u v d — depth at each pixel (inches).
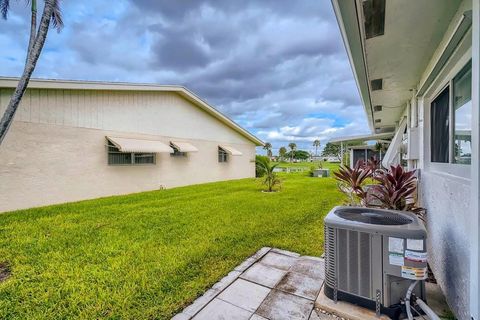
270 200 402.3
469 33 101.7
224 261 172.1
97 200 406.3
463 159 117.3
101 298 128.1
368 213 125.9
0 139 224.1
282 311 116.5
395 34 134.2
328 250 119.0
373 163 271.0
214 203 377.4
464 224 99.9
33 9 235.9
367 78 202.4
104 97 442.0
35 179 353.7
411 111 262.7
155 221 276.8
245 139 871.1
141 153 512.4
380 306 105.8
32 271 159.2
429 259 165.5
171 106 579.8
